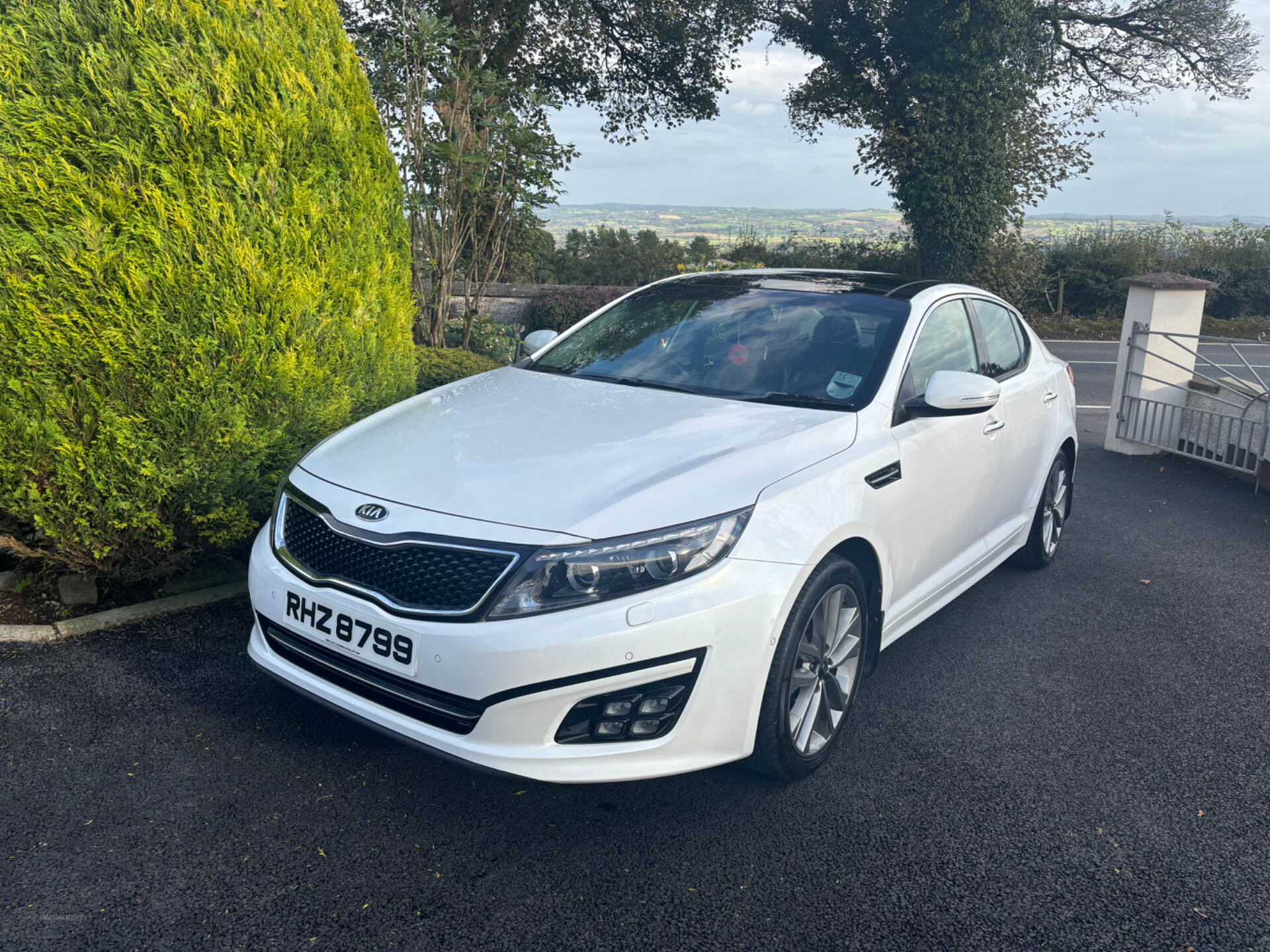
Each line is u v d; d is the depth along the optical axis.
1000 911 2.25
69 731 2.78
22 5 3.04
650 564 2.30
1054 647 3.94
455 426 2.96
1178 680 3.65
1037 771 2.92
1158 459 8.05
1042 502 4.69
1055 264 24.62
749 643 2.42
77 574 3.71
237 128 3.41
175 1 3.29
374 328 4.08
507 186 8.34
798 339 3.47
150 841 2.32
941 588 3.64
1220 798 2.81
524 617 2.22
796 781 2.79
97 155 3.11
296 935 2.04
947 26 19.55
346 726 2.93
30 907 2.06
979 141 20.28
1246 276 25.94
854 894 2.29
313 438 3.79
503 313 15.04
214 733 2.83
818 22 21.23
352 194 3.94
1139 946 2.15
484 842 2.40
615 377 3.49
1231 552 5.38
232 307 3.39
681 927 2.13
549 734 2.28
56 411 3.16
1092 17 22.77
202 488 3.48
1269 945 2.18
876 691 3.45
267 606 2.62
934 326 3.68
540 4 18.14
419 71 7.93
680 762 2.40
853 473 2.83
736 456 2.64
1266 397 6.90
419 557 2.34
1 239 3.00
